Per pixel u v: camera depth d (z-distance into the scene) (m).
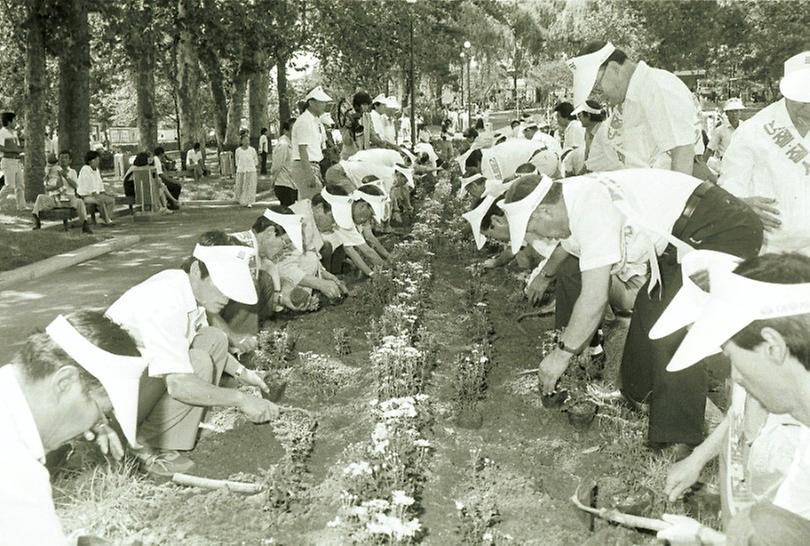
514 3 54.97
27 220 18.98
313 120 13.25
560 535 4.29
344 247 10.09
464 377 6.16
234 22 27.62
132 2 24.08
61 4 21.42
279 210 7.98
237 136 34.75
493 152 10.50
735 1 42.62
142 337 4.75
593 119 9.23
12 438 2.49
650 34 45.03
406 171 14.04
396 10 36.88
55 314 9.97
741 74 50.56
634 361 5.35
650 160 6.73
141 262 13.84
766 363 2.35
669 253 5.09
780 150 5.65
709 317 2.42
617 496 4.68
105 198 18.84
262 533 4.32
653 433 4.90
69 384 2.57
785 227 5.66
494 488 4.79
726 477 3.21
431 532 4.35
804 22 42.06
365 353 7.35
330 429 5.74
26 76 21.27
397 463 4.55
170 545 4.19
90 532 4.26
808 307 2.27
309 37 34.78
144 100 28.36
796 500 2.45
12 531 2.43
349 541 4.14
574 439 5.55
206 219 20.25
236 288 5.18
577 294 6.40
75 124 22.55
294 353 7.22
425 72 51.25
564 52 54.38
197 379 4.91
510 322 8.30
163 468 4.99
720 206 4.96
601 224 4.94
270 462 5.22
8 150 20.80
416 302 8.30
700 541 2.70
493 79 60.38
